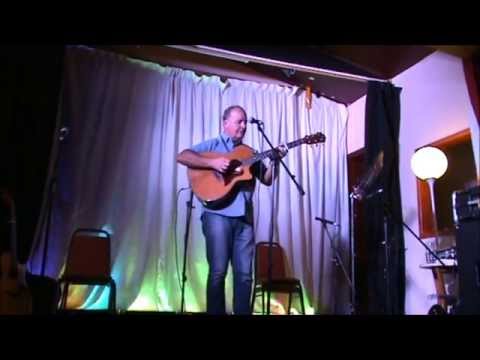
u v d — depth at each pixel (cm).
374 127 405
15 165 306
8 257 252
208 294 268
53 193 339
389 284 363
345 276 421
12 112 311
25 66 319
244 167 289
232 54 361
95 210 354
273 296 398
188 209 379
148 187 375
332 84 444
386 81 421
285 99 445
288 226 412
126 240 360
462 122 347
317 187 444
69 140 353
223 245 274
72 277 289
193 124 402
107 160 366
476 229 195
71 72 362
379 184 388
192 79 412
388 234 370
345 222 448
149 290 361
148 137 383
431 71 383
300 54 388
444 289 321
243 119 310
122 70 385
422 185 379
